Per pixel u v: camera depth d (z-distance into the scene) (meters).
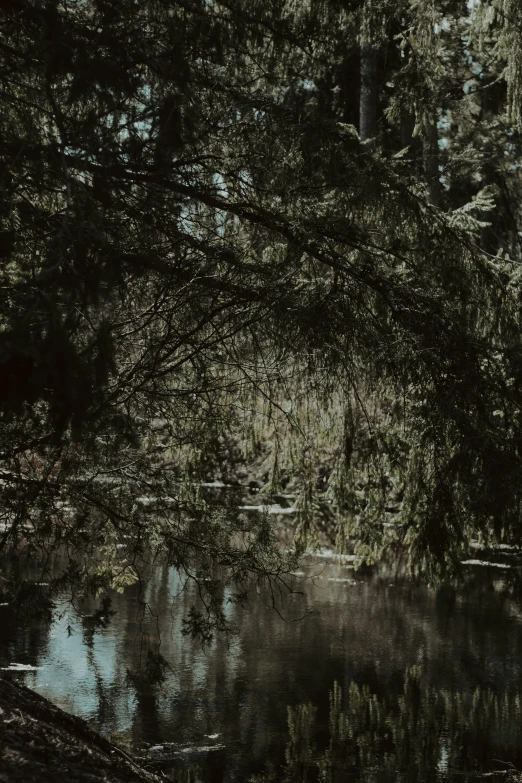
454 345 6.73
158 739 7.00
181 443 7.30
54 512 6.87
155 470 7.25
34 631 10.02
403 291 6.78
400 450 7.75
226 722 7.46
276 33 5.80
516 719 7.74
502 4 10.28
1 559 6.91
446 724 7.59
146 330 6.36
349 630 10.88
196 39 5.08
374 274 6.66
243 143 6.25
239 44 5.66
